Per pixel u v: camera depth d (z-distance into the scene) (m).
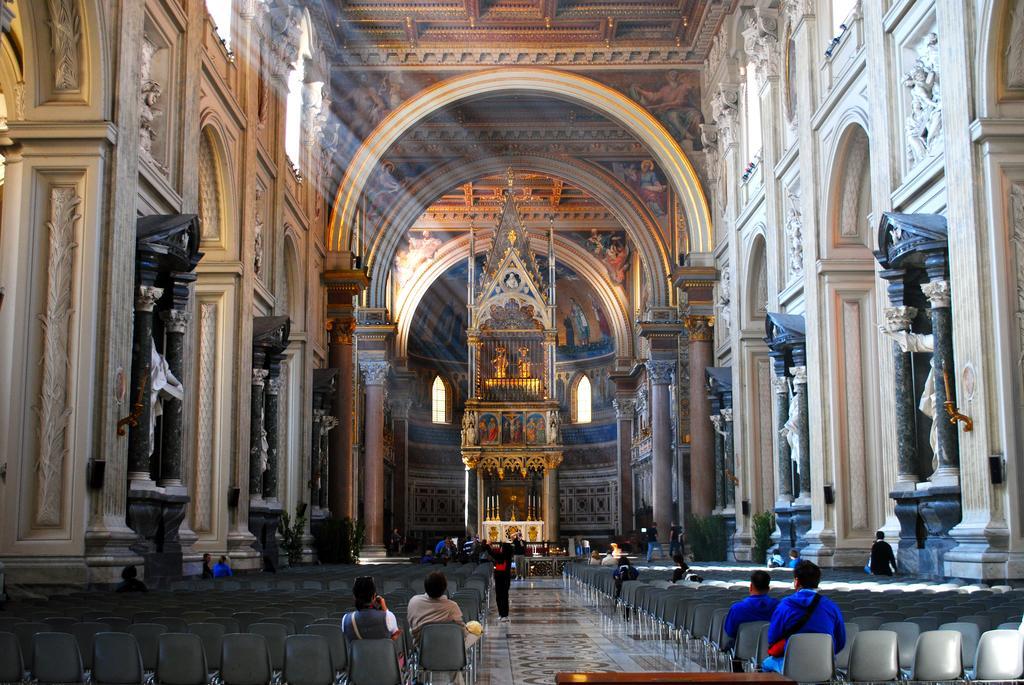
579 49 33.50
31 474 14.00
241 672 7.14
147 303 15.59
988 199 14.44
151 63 17.94
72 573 13.65
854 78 19.84
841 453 20.83
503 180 47.53
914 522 16.73
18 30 14.88
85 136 14.57
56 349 14.27
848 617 9.01
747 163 29.20
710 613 10.09
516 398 48.06
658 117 33.84
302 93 30.61
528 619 17.52
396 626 8.27
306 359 29.17
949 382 15.20
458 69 33.72
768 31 25.80
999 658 6.94
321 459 31.50
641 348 48.72
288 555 25.92
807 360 22.11
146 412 15.63
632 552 46.41
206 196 21.64
